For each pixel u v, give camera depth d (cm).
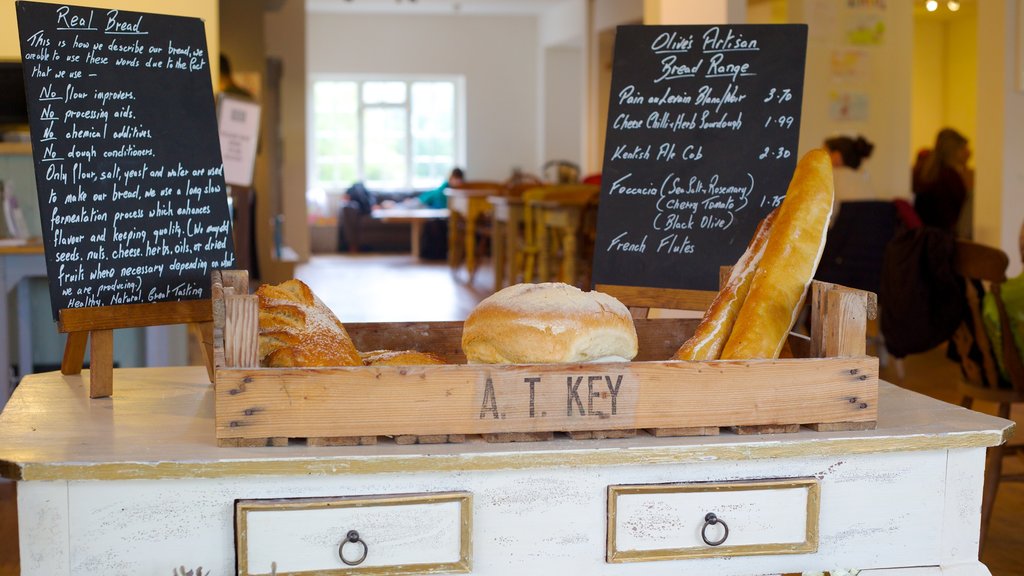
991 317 320
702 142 208
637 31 214
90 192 170
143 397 166
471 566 136
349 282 1011
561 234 832
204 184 182
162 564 132
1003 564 293
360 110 1552
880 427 148
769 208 203
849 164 637
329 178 1559
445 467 132
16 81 377
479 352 148
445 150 1584
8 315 376
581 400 138
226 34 991
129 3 250
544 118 1540
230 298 135
